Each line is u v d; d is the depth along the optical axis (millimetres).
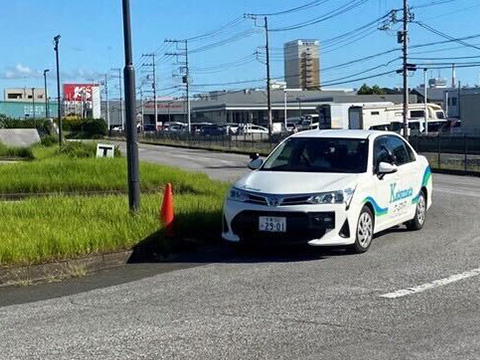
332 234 8945
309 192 8977
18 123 70375
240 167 32469
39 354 5543
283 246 9984
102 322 6430
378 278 7977
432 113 63719
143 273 8680
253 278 8125
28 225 10172
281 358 5332
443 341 5688
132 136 11383
